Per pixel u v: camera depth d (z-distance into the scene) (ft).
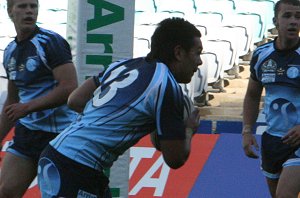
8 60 59.77
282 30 61.72
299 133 59.52
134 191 80.48
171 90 40.47
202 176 80.33
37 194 79.10
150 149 80.59
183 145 40.96
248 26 138.10
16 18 58.23
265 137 64.59
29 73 58.18
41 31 58.65
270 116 63.77
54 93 56.34
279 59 62.95
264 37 150.30
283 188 60.70
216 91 123.75
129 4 61.00
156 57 42.16
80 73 61.31
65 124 59.36
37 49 57.72
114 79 42.37
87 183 41.81
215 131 95.91
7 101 62.23
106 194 44.19
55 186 42.01
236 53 131.34
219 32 135.23
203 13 153.79
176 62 41.73
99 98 42.27
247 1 160.25
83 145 41.60
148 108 40.83
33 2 58.03
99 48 61.21
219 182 79.97
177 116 40.70
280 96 62.85
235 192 79.41
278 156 63.46
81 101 44.55
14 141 60.13
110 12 61.00
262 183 78.95
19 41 59.00
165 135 40.37
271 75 63.05
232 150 80.79
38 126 59.00
